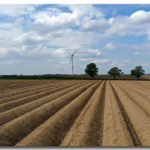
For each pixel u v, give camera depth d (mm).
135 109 17234
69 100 22125
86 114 15367
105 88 41375
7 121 12750
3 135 9719
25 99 20672
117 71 157375
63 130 11789
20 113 14789
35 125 12383
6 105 17172
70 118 14391
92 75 146375
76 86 43156
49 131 10891
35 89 33406
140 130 11688
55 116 14211
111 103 20297
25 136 10523
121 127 11891
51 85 44938
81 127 11992
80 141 9625
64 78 102500
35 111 14906
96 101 21406
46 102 20156
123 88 42281
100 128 12242
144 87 46156
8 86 37156
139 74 154250
